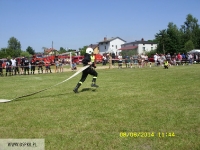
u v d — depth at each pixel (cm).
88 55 986
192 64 3234
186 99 772
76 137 470
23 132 507
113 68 2945
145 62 3167
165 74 1741
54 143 445
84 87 1162
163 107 676
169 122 539
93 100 810
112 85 1198
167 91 940
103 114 624
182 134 467
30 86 1313
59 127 533
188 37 8719
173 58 3347
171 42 6106
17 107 745
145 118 575
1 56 8362
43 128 529
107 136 470
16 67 2552
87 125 539
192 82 1195
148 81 1320
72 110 680
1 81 1688
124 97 845
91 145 432
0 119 609
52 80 1639
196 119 555
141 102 751
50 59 3606
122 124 537
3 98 927
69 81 1506
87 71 992
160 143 431
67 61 4281
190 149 405
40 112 671
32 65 2417
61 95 942
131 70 2406
